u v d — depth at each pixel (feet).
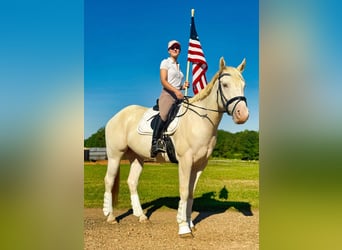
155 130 15.96
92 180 24.70
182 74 16.52
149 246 13.96
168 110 15.66
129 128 17.48
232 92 13.51
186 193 15.07
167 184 25.07
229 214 19.70
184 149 14.89
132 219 18.79
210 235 15.53
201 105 14.80
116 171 18.03
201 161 15.23
